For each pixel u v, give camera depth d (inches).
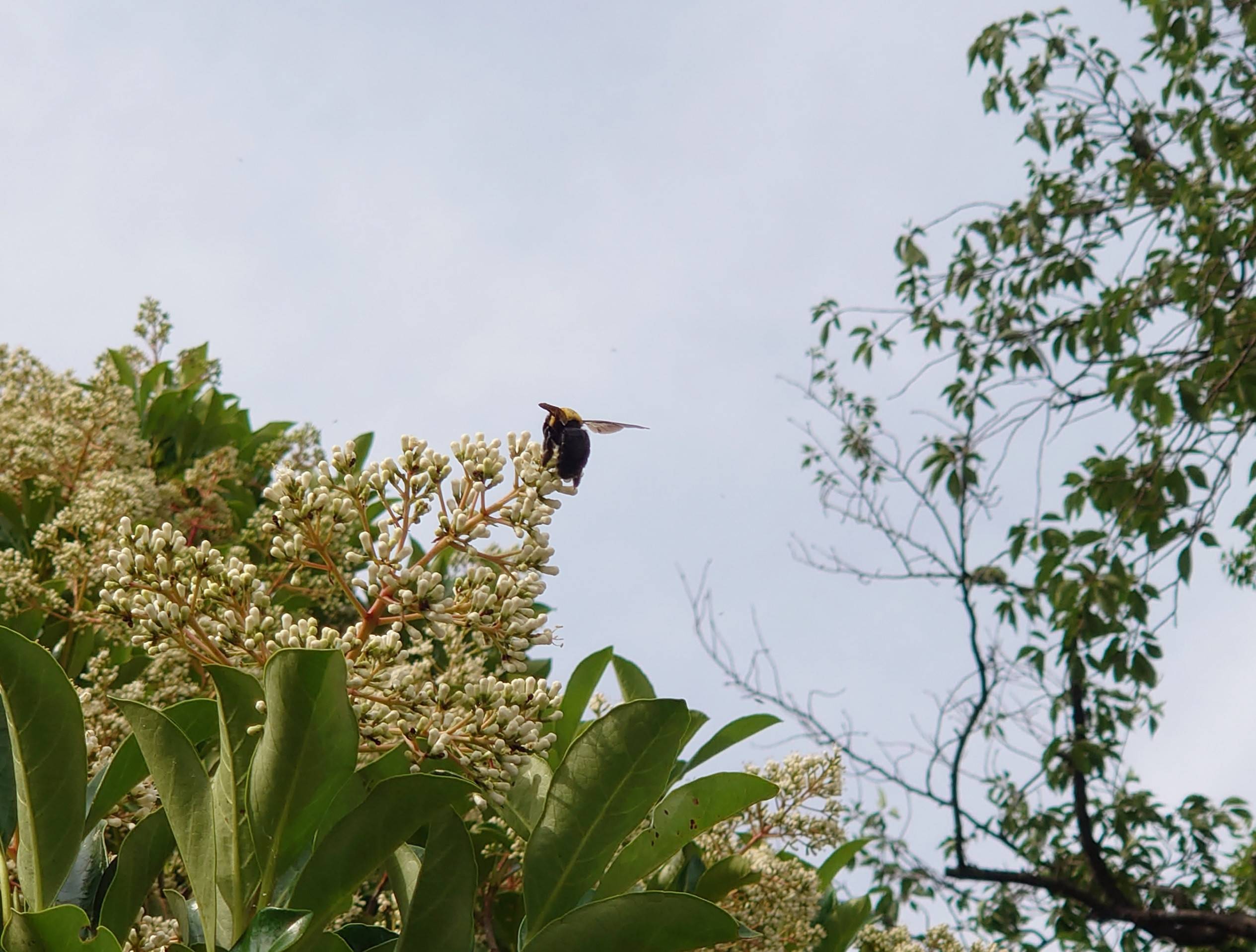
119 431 212.4
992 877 422.6
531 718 104.3
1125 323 398.3
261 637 103.0
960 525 440.8
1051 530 397.7
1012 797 440.5
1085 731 422.3
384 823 93.7
